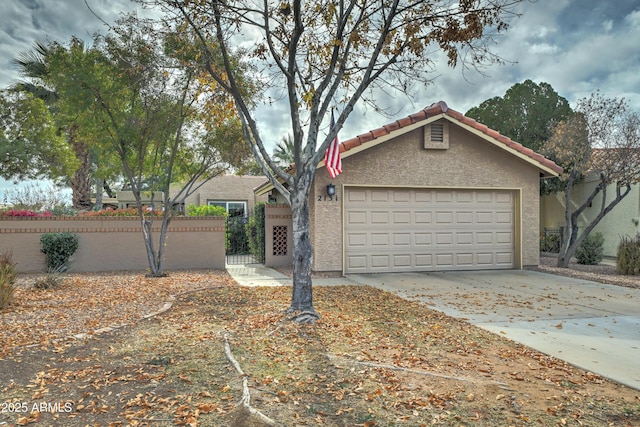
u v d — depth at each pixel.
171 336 5.91
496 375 4.75
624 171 13.20
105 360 4.98
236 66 9.91
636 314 7.70
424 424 3.64
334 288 9.95
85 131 11.23
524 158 13.09
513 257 13.55
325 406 3.93
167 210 11.82
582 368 4.99
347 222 12.20
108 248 12.88
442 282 11.00
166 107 10.91
